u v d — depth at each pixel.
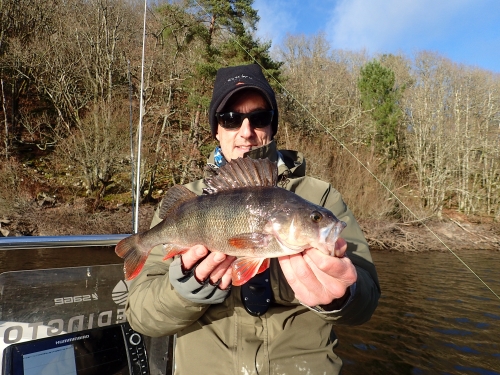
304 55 13.85
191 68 7.45
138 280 0.82
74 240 1.01
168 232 0.80
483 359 2.44
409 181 10.03
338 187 7.90
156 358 1.01
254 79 0.92
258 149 0.86
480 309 3.39
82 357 0.92
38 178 6.75
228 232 0.72
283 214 0.68
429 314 3.24
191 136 7.65
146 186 7.33
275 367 0.70
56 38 8.11
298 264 0.62
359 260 0.76
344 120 10.74
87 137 6.66
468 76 11.93
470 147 9.81
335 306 0.63
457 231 7.86
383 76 10.44
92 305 0.97
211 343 0.74
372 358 2.42
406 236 7.20
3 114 8.18
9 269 0.99
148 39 8.29
